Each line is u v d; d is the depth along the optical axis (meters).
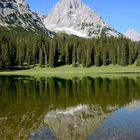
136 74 151.75
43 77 134.12
